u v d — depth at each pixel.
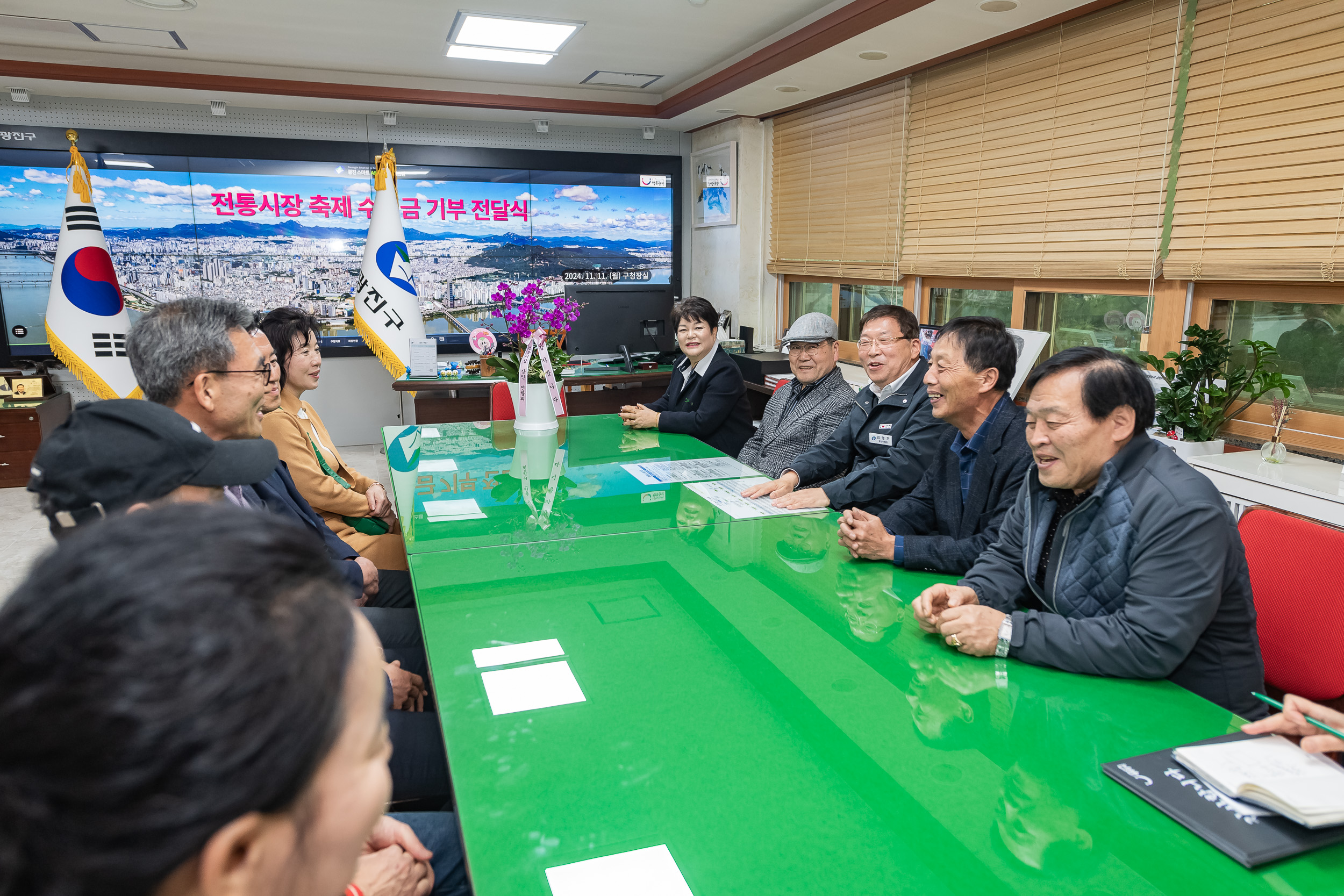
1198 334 2.99
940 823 0.94
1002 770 1.05
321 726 0.34
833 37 3.85
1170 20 3.14
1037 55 3.74
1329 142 2.65
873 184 4.90
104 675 0.29
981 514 1.98
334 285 5.98
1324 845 0.91
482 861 0.88
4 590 3.59
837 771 1.04
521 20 4.07
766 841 0.91
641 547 1.93
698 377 3.70
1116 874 0.86
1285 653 1.61
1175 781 1.01
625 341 5.43
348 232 5.94
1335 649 1.53
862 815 0.96
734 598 1.62
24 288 5.32
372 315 5.38
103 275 4.84
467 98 5.39
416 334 5.49
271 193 5.71
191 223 5.58
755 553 1.90
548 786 1.01
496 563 1.82
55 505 1.10
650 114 5.86
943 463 2.10
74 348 4.78
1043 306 4.01
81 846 0.29
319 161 5.74
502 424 3.68
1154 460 1.42
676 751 1.09
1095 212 3.53
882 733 1.13
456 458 2.95
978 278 4.34
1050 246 3.75
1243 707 1.40
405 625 2.20
